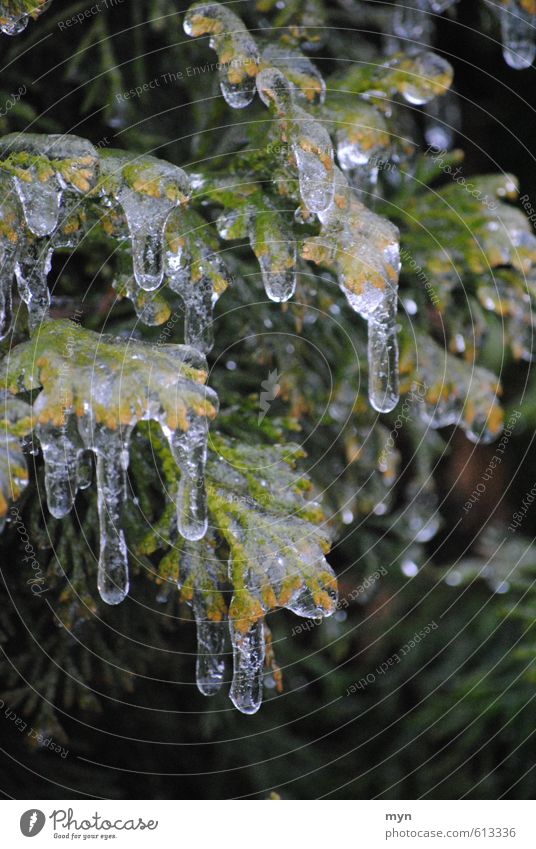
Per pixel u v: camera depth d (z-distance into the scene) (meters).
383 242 0.73
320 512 0.74
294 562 0.72
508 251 0.79
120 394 0.70
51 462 0.71
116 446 0.72
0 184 0.72
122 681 0.80
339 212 0.73
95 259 0.79
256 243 0.74
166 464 0.75
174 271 0.74
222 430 0.78
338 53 0.84
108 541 0.72
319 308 0.80
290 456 0.76
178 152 0.81
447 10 0.87
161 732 0.86
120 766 0.86
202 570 0.74
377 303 0.73
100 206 0.74
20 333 0.76
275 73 0.73
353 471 0.82
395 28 0.85
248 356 0.80
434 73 0.78
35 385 0.71
